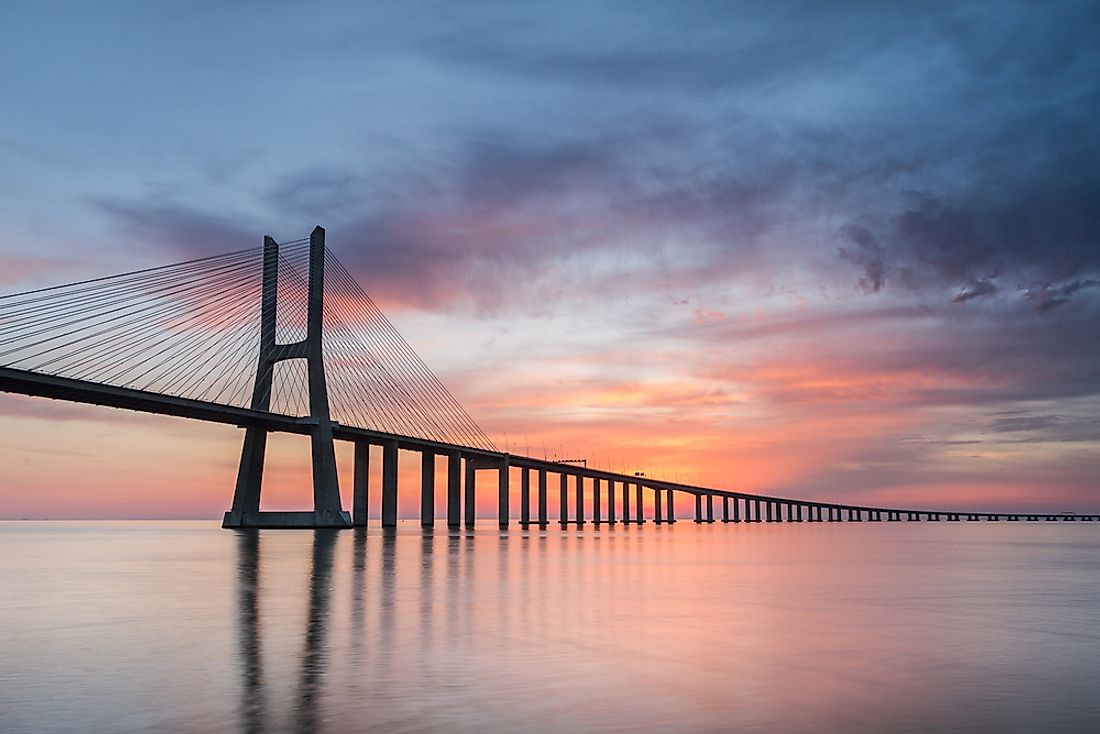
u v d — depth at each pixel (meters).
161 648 25.20
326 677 21.44
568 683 21.03
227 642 26.33
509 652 24.94
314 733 16.81
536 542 109.25
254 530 132.88
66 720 17.50
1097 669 23.30
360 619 31.61
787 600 40.25
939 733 17.17
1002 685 21.25
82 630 28.70
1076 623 32.69
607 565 63.81
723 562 70.50
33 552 84.50
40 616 32.28
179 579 48.88
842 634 29.27
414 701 19.19
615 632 29.02
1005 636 29.17
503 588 43.91
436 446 173.75
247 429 133.75
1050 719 18.19
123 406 102.19
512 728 17.22
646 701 19.38
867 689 20.70
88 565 62.22
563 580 49.22
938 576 57.91
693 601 39.06
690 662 23.73
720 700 19.52
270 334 133.38
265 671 22.05
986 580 54.66
